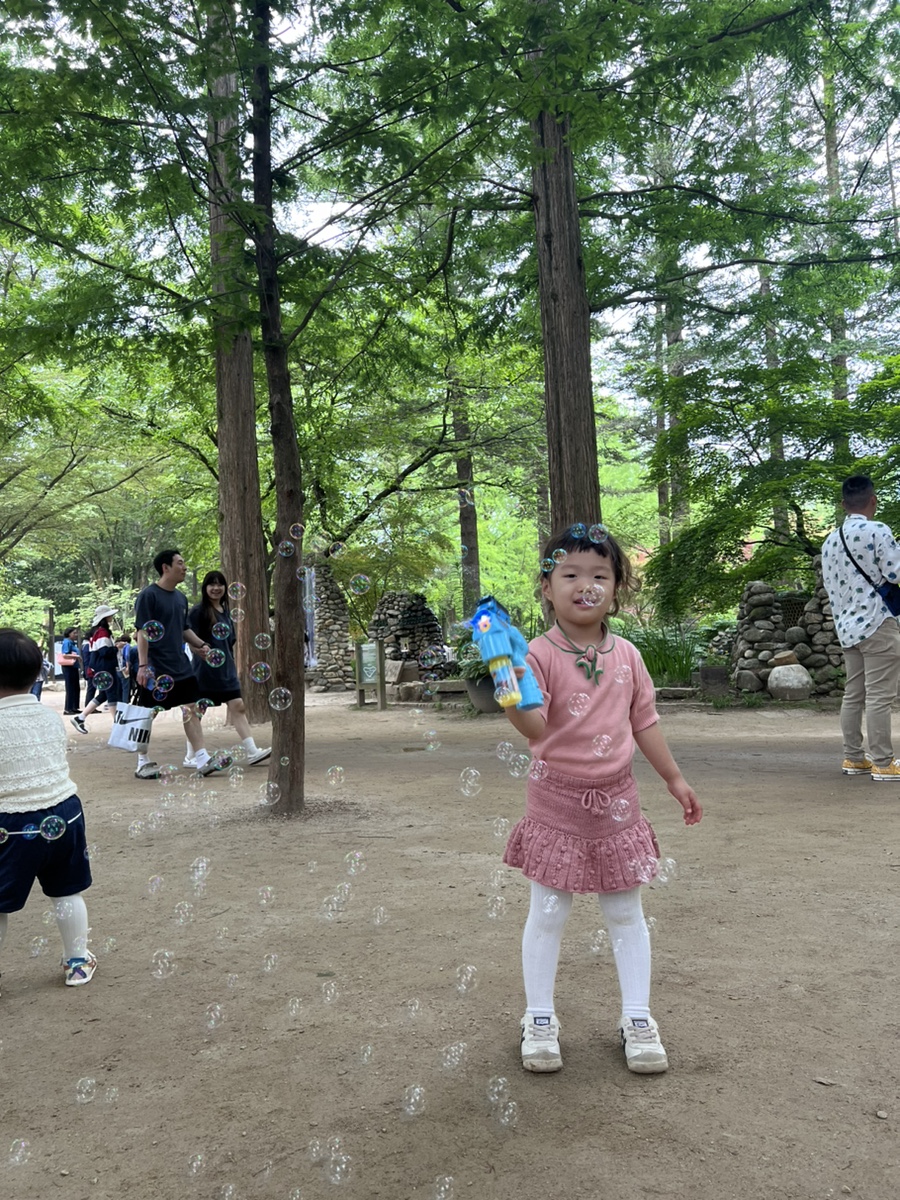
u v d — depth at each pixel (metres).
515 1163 1.63
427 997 2.43
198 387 6.72
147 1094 1.96
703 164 9.36
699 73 7.02
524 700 1.91
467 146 5.12
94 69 4.45
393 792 5.75
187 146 4.96
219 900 3.44
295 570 5.13
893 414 10.91
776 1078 1.91
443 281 7.77
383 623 16.02
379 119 5.25
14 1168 1.69
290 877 3.74
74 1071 2.10
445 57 4.67
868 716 5.36
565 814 2.03
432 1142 1.71
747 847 3.92
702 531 11.41
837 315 10.98
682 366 19.59
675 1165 1.60
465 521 19.84
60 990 2.63
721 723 9.23
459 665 14.22
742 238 9.70
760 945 2.71
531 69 4.59
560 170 8.36
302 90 5.57
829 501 11.10
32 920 3.38
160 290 5.38
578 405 8.37
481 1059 2.05
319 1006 2.40
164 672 6.71
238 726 7.05
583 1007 2.34
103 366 6.69
